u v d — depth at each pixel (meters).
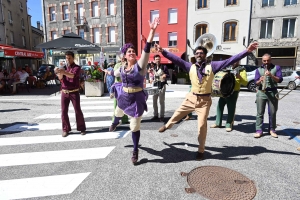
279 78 4.25
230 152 3.75
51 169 3.12
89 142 4.20
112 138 4.42
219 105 5.10
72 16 25.61
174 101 8.83
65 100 4.41
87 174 2.99
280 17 18.17
